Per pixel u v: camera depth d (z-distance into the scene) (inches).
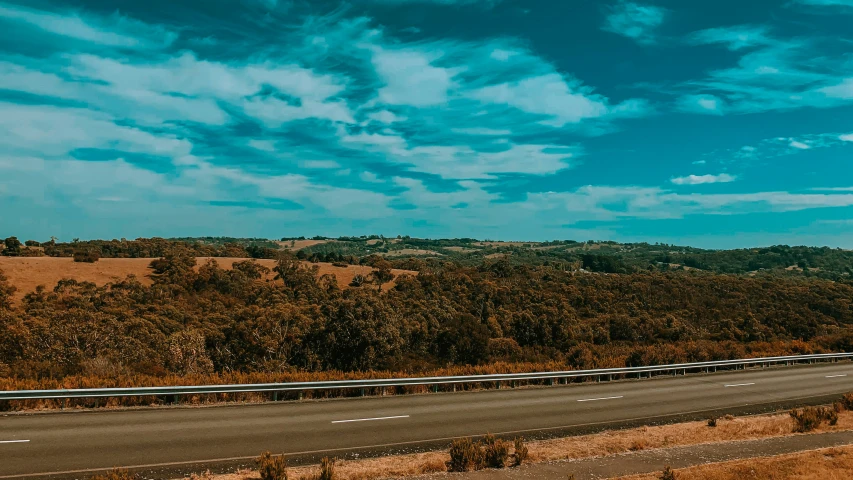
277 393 727.1
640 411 748.0
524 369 1047.6
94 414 579.8
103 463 424.2
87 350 1242.6
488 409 721.6
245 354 1488.7
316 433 555.5
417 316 1803.6
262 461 417.7
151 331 1601.9
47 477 388.5
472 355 1676.9
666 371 1165.7
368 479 435.2
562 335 2069.4
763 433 637.9
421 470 462.0
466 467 477.1
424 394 820.0
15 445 455.2
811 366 1316.4
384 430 583.5
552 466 490.6
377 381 778.8
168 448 472.4
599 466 494.9
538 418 682.2
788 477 442.9
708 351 1312.7
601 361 1175.6
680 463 509.0
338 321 1449.3
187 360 1259.8
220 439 510.0
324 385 738.2
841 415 737.6
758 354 1403.8
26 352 1190.9
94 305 2046.0
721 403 821.2
